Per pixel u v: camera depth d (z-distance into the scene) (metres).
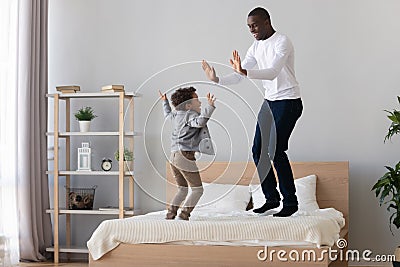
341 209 5.59
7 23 5.68
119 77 6.25
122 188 5.80
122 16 6.25
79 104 6.30
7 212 5.64
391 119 5.28
